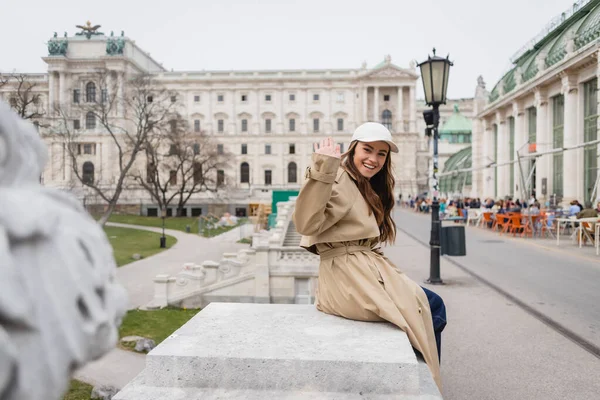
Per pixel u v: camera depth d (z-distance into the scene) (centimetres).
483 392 507
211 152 6525
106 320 92
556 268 1323
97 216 5162
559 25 2953
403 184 9362
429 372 271
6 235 77
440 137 8438
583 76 2516
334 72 9944
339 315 320
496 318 811
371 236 316
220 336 278
